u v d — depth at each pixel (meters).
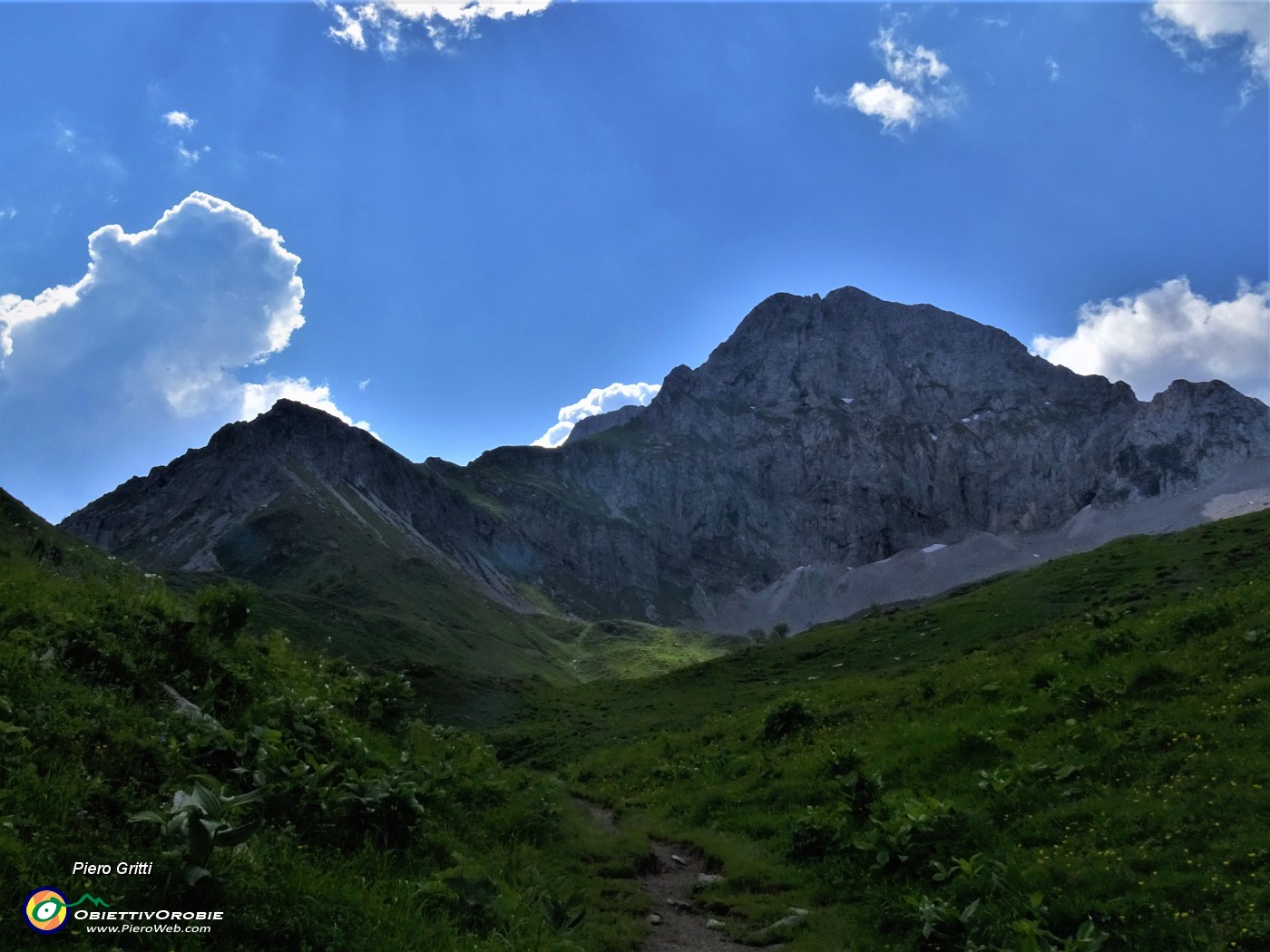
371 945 7.69
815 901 14.64
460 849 12.50
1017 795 16.08
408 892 9.31
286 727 13.23
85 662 11.09
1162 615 26.52
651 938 12.69
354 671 22.75
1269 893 10.33
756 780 24.22
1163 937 10.20
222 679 14.02
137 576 18.44
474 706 82.00
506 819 16.14
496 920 9.75
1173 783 14.27
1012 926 10.75
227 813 8.99
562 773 37.38
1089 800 14.77
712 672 81.69
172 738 10.04
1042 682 23.31
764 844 18.66
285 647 21.19
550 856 15.70
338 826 10.55
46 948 5.83
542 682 106.62
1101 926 10.81
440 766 16.28
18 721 8.49
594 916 12.86
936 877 13.35
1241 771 13.79
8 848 6.32
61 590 13.60
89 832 7.23
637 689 84.62
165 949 6.37
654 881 16.45
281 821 9.85
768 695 62.59
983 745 19.53
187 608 16.81
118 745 9.07
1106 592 60.91
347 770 11.71
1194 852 12.03
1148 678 19.73
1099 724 18.11
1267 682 16.83
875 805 16.86
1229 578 49.44
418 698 79.50
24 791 7.26
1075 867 12.52
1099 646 24.16
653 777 30.33
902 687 31.67
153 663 12.55
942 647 61.91
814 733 28.12
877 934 12.66
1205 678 18.58
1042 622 58.06
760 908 14.34
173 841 7.27
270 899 7.52
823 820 17.67
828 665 69.31
